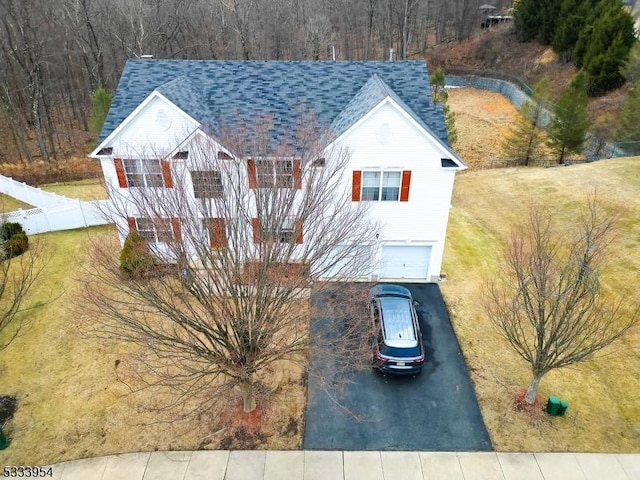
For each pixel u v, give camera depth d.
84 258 21.38
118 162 18.58
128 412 14.39
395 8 64.19
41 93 41.94
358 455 13.23
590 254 15.20
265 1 56.84
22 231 22.64
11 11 37.81
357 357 15.34
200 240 11.65
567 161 36.53
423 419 14.32
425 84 20.31
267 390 15.12
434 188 18.61
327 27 58.25
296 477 12.62
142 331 12.46
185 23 52.88
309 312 15.47
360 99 18.98
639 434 13.73
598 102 43.41
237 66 20.77
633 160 31.45
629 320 17.58
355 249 16.17
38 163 38.88
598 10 50.19
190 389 12.65
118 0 49.59
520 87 54.59
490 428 14.03
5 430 13.89
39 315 17.94
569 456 13.16
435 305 19.05
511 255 15.21
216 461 13.02
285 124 18.95
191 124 18.33
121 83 20.34
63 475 12.66
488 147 42.56
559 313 15.81
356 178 18.34
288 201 12.08
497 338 17.30
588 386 15.27
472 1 67.88
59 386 15.22
